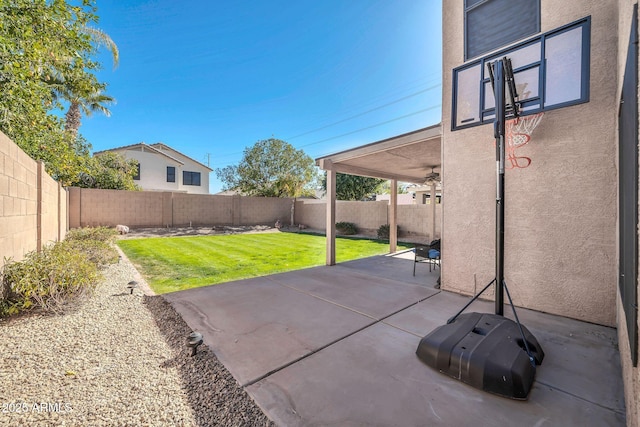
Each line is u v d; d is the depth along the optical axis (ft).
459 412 6.65
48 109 22.38
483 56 14.90
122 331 10.63
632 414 5.20
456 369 7.87
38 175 16.52
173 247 34.47
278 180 65.72
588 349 9.61
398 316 12.66
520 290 13.66
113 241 32.81
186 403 6.85
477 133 15.11
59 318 11.41
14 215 12.34
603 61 11.49
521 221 13.61
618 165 9.09
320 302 14.48
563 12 12.43
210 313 12.82
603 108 11.48
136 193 49.24
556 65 12.62
